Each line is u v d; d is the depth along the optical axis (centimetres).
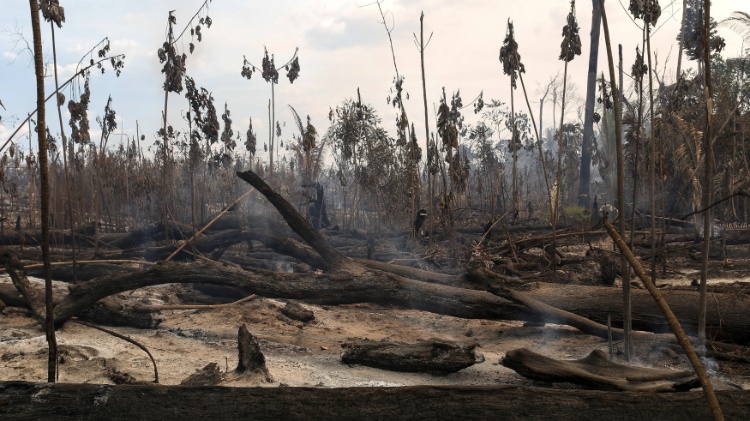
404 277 927
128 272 827
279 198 892
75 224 1485
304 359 707
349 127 1894
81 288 805
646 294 770
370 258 1320
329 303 859
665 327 755
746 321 722
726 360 673
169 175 1830
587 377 518
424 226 1673
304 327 904
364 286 848
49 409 372
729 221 1700
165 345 743
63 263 1033
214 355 708
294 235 1291
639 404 371
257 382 580
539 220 2077
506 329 908
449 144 1275
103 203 1767
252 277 848
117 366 620
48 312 446
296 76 1692
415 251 1391
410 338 870
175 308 884
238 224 1410
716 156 1418
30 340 711
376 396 379
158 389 381
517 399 379
